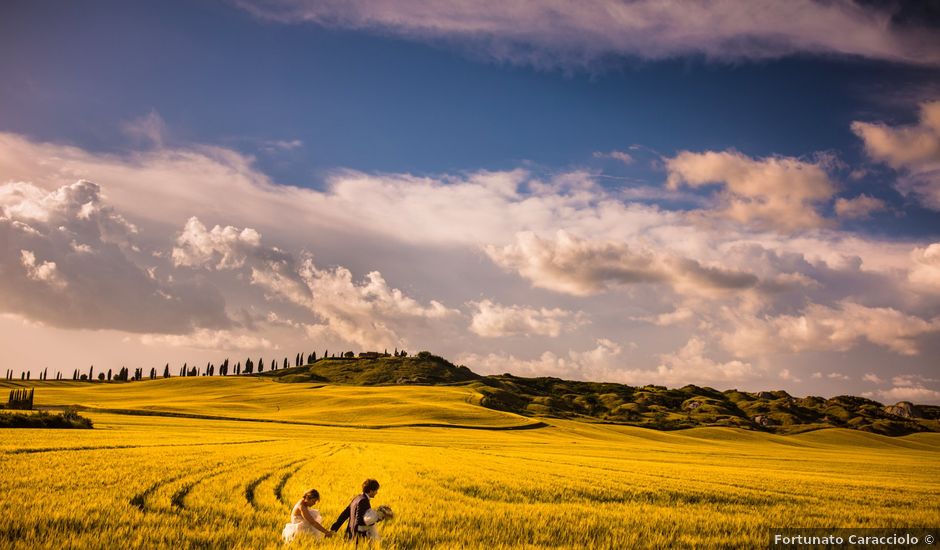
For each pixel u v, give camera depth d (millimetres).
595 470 42188
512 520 18188
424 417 139250
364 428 118125
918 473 64188
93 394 194500
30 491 18234
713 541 16422
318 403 166375
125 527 13852
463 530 16250
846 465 77062
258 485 23453
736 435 187125
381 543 13633
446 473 33344
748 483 36438
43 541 12383
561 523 18078
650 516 20359
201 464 29422
